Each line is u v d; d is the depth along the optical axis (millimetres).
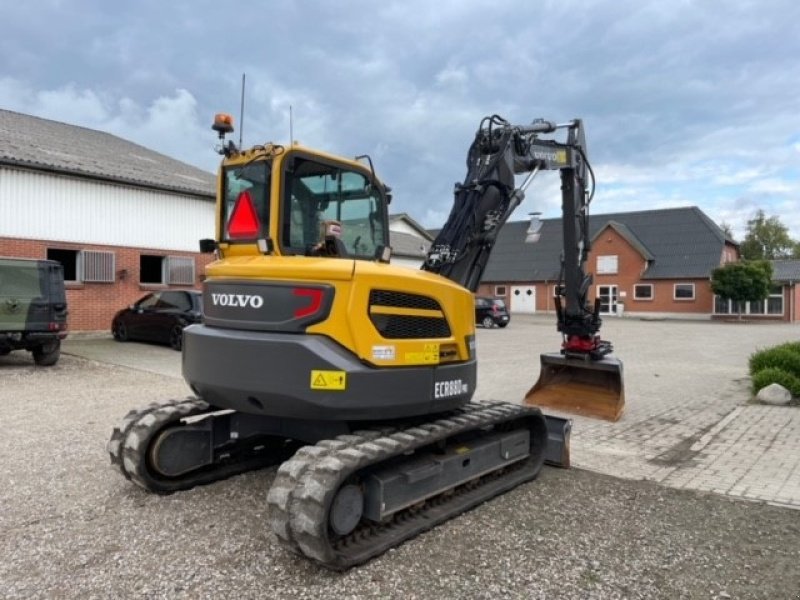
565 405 9078
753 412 9125
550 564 4070
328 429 4867
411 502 4504
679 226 44500
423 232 43375
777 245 70750
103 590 3656
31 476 5719
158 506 5008
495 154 6652
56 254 18297
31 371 12148
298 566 3990
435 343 4824
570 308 8820
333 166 5012
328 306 4258
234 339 4410
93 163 18656
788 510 5121
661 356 17109
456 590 3709
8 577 3803
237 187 5039
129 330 16766
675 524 4797
